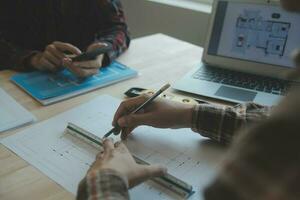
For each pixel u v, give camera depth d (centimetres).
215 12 114
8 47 117
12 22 140
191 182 63
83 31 146
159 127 79
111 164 55
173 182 60
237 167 30
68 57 105
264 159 29
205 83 104
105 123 80
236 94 98
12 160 67
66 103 89
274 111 30
